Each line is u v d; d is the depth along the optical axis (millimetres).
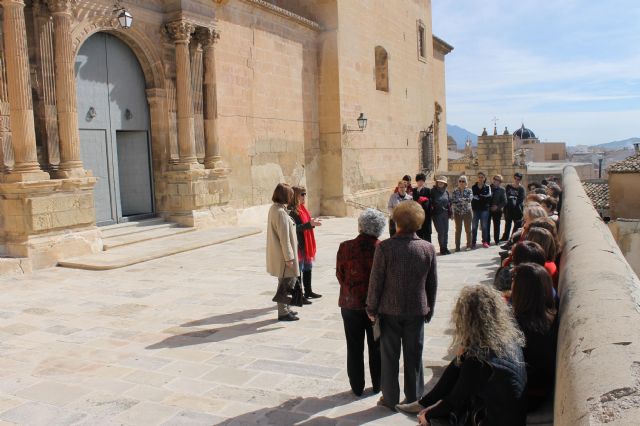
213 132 15508
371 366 4914
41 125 11164
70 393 4965
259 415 4520
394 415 4465
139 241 12891
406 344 4414
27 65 10375
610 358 1937
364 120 22172
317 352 6008
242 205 17156
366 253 4762
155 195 14750
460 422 3359
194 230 14555
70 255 11039
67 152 11250
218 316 7453
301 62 20328
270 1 21094
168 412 4578
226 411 4598
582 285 3064
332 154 21547
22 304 8047
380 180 25297
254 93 17672
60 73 11125
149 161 14539
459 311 3279
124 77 13672
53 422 4398
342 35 21469
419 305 4344
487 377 3176
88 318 7367
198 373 5434
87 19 11953
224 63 16297
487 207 13547
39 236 10500
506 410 3115
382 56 26016
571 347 2277
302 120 20422
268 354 5961
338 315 7441
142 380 5262
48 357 5898
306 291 8352
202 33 14984
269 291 8891
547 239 5043
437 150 36625
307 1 21359
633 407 1570
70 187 11008
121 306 7961
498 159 38344
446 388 3568
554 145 80000
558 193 10703
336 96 21250
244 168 17203
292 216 8219
